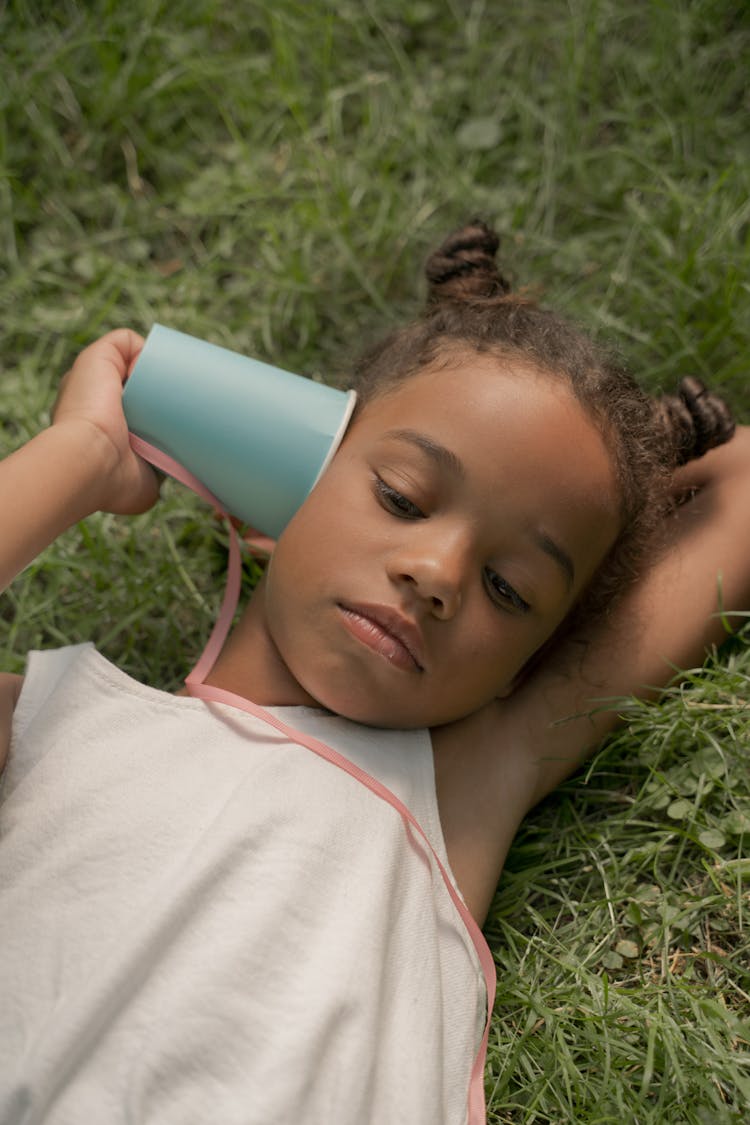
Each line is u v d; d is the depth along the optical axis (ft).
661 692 6.56
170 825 5.08
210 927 4.87
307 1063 4.64
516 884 6.33
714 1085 5.61
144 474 6.17
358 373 6.89
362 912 5.08
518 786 6.25
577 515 5.64
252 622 6.01
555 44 9.48
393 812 5.49
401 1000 5.09
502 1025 5.92
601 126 9.23
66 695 5.50
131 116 8.99
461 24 9.55
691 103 9.02
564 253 8.53
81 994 4.63
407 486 5.45
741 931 6.10
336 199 8.76
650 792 6.56
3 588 5.33
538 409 5.59
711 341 8.00
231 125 8.82
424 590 5.23
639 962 6.09
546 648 6.56
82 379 6.09
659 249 8.37
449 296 6.73
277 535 6.26
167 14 9.23
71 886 4.94
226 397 5.98
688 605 6.66
